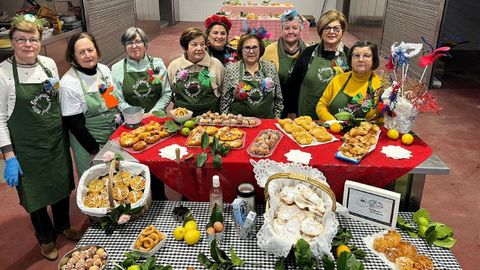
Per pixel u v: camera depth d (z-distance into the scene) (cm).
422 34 644
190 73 280
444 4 580
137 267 142
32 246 266
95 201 174
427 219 177
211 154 202
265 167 173
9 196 324
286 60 327
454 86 647
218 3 1289
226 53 344
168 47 902
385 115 226
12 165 213
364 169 190
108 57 663
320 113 258
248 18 690
